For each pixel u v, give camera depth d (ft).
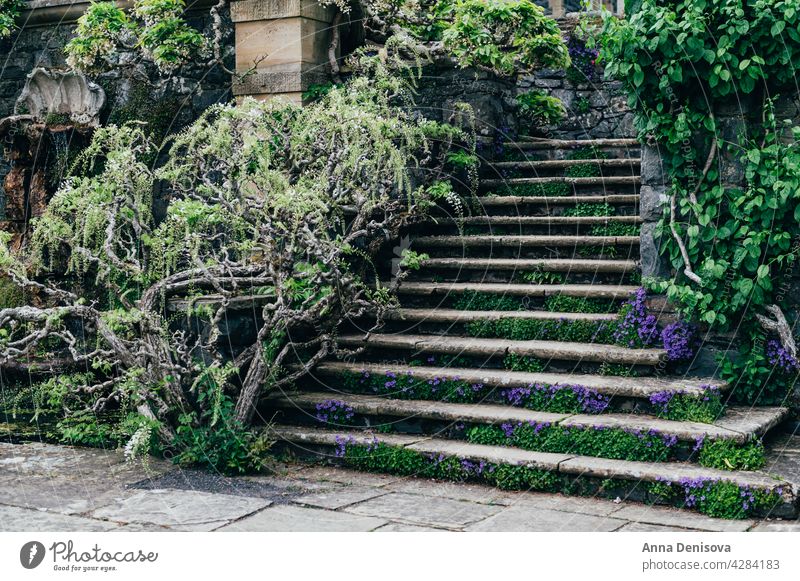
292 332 21.56
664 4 19.99
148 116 26.71
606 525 15.11
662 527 15.02
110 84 27.53
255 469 18.57
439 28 28.25
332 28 25.48
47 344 25.52
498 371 20.56
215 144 19.10
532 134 30.45
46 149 27.81
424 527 15.02
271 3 24.45
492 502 16.55
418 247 25.64
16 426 22.15
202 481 17.88
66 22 29.27
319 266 19.48
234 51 25.73
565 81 33.12
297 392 21.18
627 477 16.48
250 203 19.31
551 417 18.40
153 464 19.11
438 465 18.11
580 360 20.18
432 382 20.25
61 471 18.56
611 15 20.18
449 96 26.84
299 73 24.26
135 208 19.74
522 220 25.20
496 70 27.22
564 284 23.15
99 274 19.66
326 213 20.48
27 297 25.71
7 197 28.32
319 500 16.67
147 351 18.85
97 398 22.33
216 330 18.81
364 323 23.40
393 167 21.35
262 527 14.99
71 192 19.88
